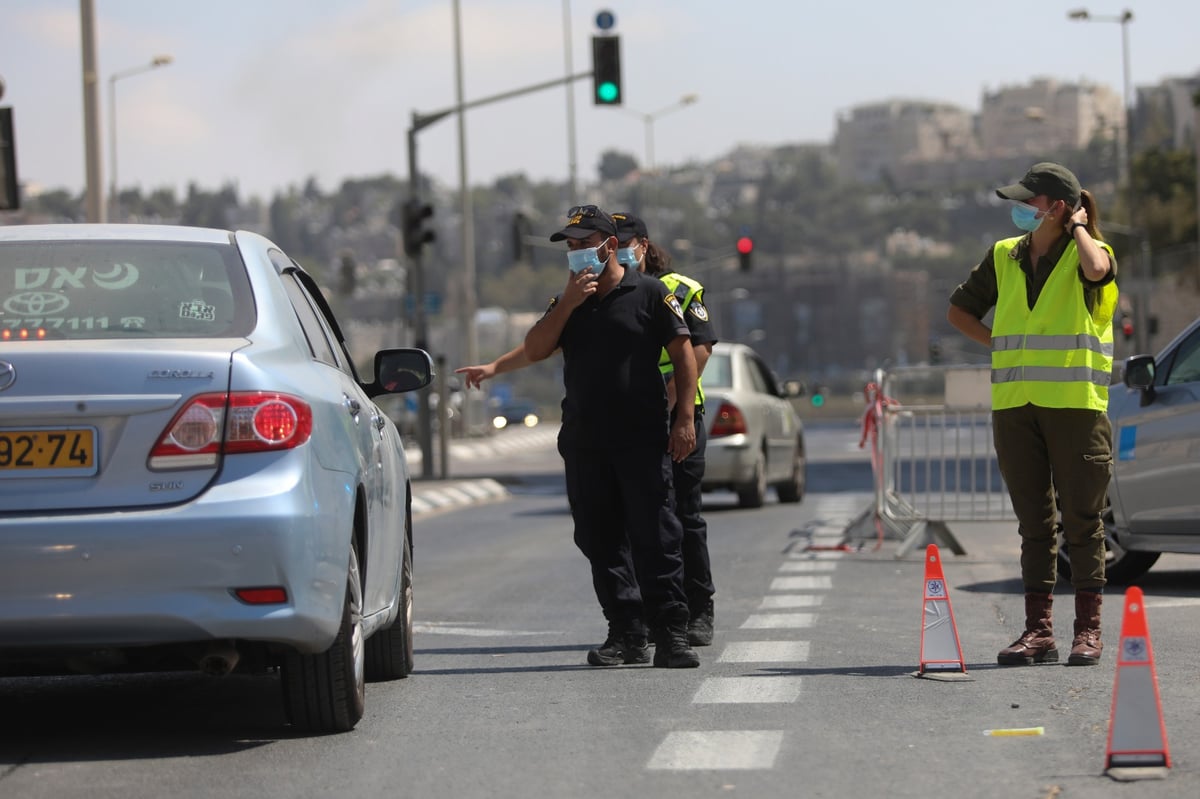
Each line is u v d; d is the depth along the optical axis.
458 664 23.02
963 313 21.97
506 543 45.72
